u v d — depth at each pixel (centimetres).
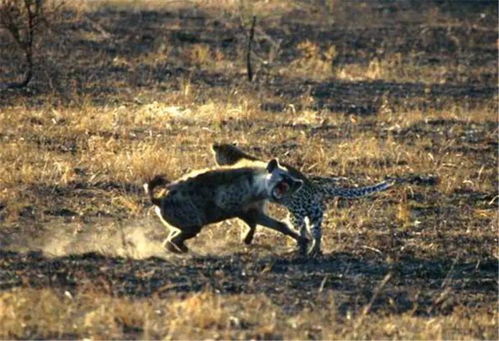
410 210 4841
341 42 9725
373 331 3284
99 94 7419
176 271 3791
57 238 4278
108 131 6222
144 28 9662
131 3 10419
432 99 7775
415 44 9819
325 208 4712
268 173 3972
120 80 7912
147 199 4806
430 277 3922
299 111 7088
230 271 3831
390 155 5825
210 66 8581
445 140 6397
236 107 6994
